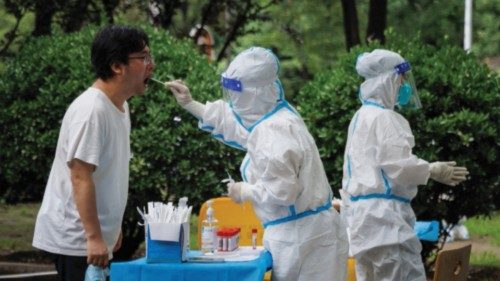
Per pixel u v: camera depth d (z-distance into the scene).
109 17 17.70
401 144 9.49
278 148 7.76
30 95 13.38
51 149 13.10
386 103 9.84
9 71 13.55
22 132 13.15
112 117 7.75
